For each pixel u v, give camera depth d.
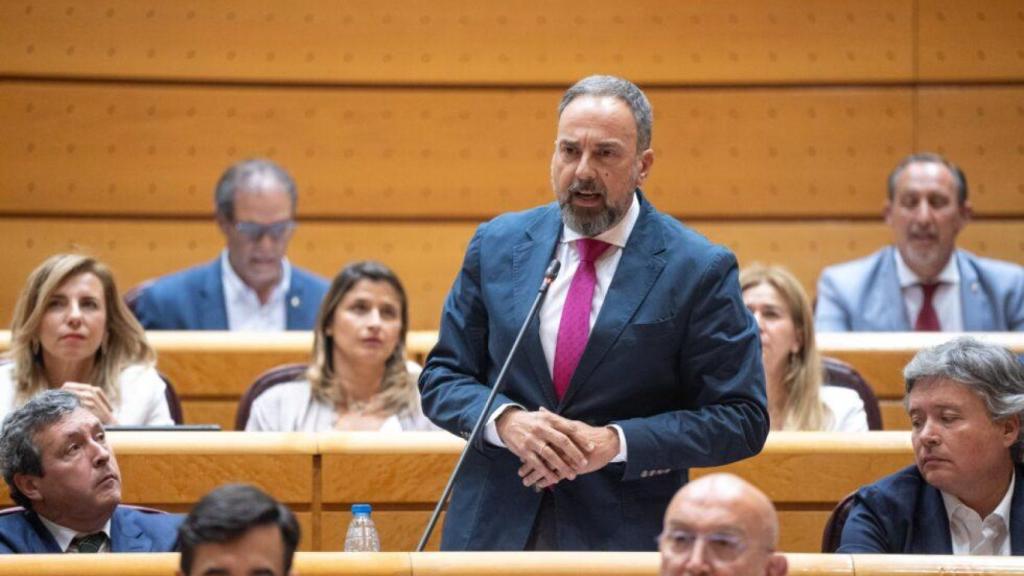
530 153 13.76
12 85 13.52
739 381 6.06
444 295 13.73
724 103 13.76
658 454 5.89
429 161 13.74
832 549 7.16
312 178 13.69
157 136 13.62
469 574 5.78
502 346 6.22
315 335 9.68
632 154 6.03
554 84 13.76
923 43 13.82
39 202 13.52
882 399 10.27
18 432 6.90
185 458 7.80
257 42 13.69
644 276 6.14
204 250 13.66
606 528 6.12
